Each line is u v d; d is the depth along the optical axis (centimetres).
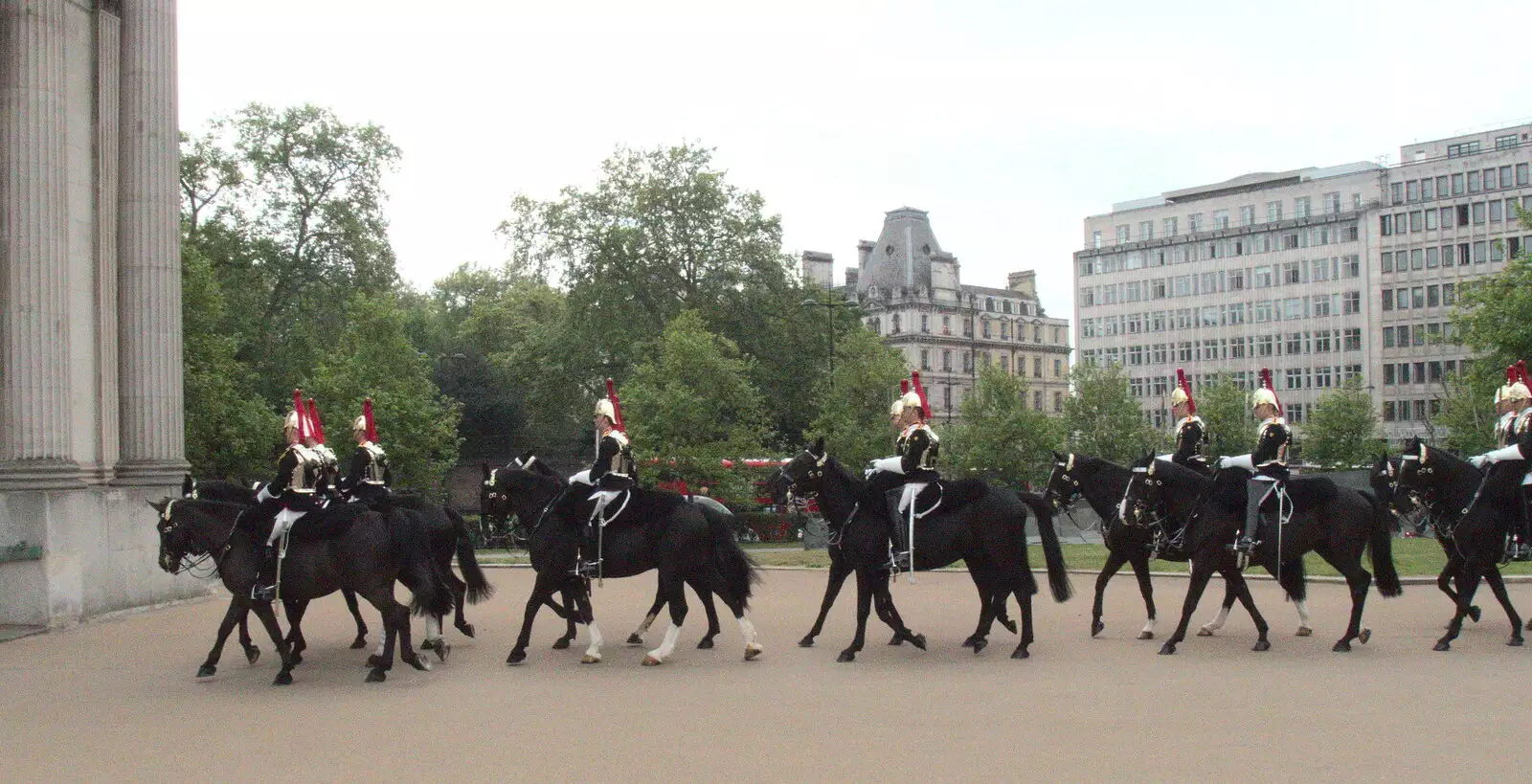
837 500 1588
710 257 6612
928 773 973
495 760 1038
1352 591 1617
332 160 5847
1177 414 1805
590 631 1597
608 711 1242
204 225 5588
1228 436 7862
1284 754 1015
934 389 11919
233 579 1472
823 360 6869
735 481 5175
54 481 2150
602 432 1617
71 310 2431
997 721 1164
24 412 2177
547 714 1232
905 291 11869
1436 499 1686
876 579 1595
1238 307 12150
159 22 2580
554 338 6588
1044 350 13062
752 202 6744
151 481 2456
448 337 8694
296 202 5841
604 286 6469
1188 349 12481
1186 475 1642
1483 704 1214
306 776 997
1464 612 1608
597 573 1568
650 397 5072
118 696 1396
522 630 1583
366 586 1460
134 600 2312
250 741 1131
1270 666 1464
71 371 2403
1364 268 11356
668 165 6719
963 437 6266
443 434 4950
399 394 4744
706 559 1588
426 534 1548
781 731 1131
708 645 1697
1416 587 2309
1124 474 1764
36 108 2247
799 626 1927
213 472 4719
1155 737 1084
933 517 1588
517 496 1619
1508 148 10569
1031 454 6138
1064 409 7581
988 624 1628
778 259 6775
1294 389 11731
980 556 1625
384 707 1283
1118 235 13125
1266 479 1612
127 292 2509
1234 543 1602
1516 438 1670
